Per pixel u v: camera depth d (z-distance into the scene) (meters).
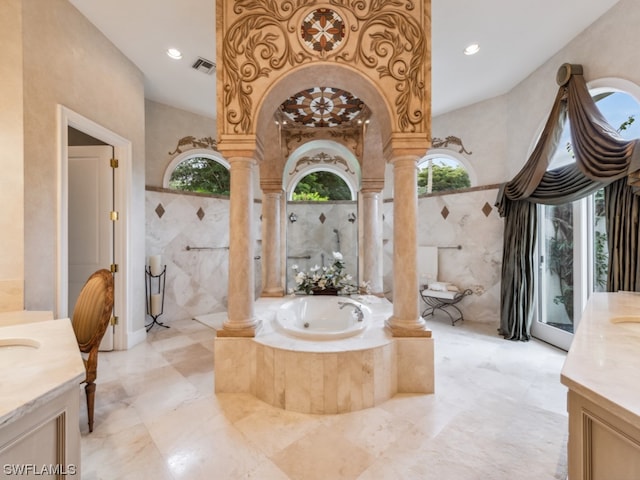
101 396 2.09
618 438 0.69
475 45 2.78
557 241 3.12
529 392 2.15
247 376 2.15
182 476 1.38
